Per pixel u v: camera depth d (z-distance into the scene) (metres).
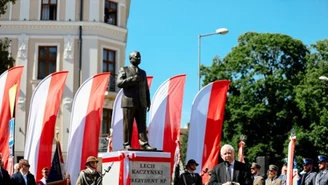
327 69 44.91
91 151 18.19
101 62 32.97
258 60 47.53
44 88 18.50
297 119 45.84
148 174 10.95
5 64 23.20
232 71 47.78
